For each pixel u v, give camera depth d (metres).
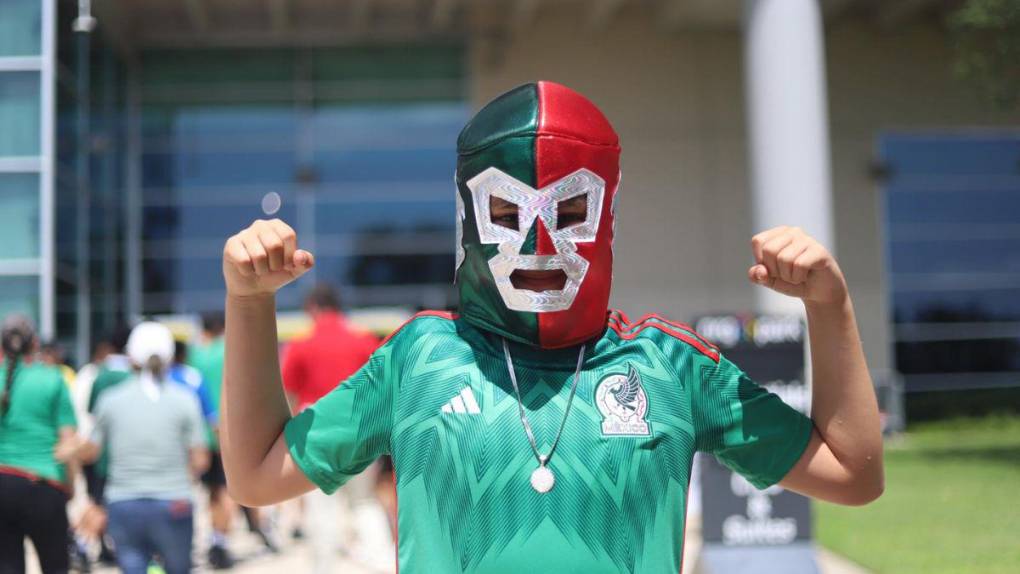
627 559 2.06
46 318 14.95
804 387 6.29
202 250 20.27
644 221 21.03
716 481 6.28
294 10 20.33
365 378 2.27
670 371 2.23
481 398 2.14
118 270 19.19
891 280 21.30
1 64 15.17
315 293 7.07
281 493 2.30
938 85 21.64
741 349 6.33
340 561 8.49
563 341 2.18
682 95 21.23
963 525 9.39
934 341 21.17
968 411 20.98
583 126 2.21
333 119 20.64
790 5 13.78
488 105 2.30
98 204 17.88
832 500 2.31
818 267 2.15
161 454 5.83
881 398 20.78
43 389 5.77
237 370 2.26
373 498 8.49
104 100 18.48
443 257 20.53
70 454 5.81
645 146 21.16
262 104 20.55
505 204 2.21
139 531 5.79
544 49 21.00
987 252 21.48
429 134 20.73
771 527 6.24
